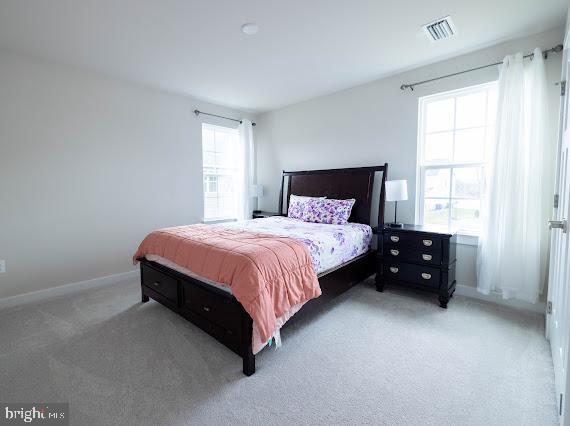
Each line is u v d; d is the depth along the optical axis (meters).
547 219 2.38
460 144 2.95
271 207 4.81
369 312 2.52
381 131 3.41
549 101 2.36
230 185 4.74
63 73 2.92
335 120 3.85
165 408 1.45
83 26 2.23
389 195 2.98
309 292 2.01
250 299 1.63
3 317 2.44
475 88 2.79
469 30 2.36
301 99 4.12
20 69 2.68
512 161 2.42
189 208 4.09
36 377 1.68
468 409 1.43
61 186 2.96
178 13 2.08
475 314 2.46
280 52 2.71
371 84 3.46
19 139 2.70
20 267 2.75
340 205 3.41
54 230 2.94
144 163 3.58
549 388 1.57
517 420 1.36
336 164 3.88
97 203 3.22
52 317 2.44
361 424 1.35
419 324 2.30
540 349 1.93
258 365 1.79
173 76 3.26
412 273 2.78
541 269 2.44
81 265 3.13
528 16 2.16
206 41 2.50
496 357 1.85
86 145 3.11
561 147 1.93
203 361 1.84
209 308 1.93
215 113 4.33
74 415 1.40
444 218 3.07
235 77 3.30
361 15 2.14
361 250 3.02
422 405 1.46
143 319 2.41
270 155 4.77
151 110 3.62
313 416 1.40
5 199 2.65
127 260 3.49
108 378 1.67
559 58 2.31
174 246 2.31
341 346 2.00
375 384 1.62
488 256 2.58
